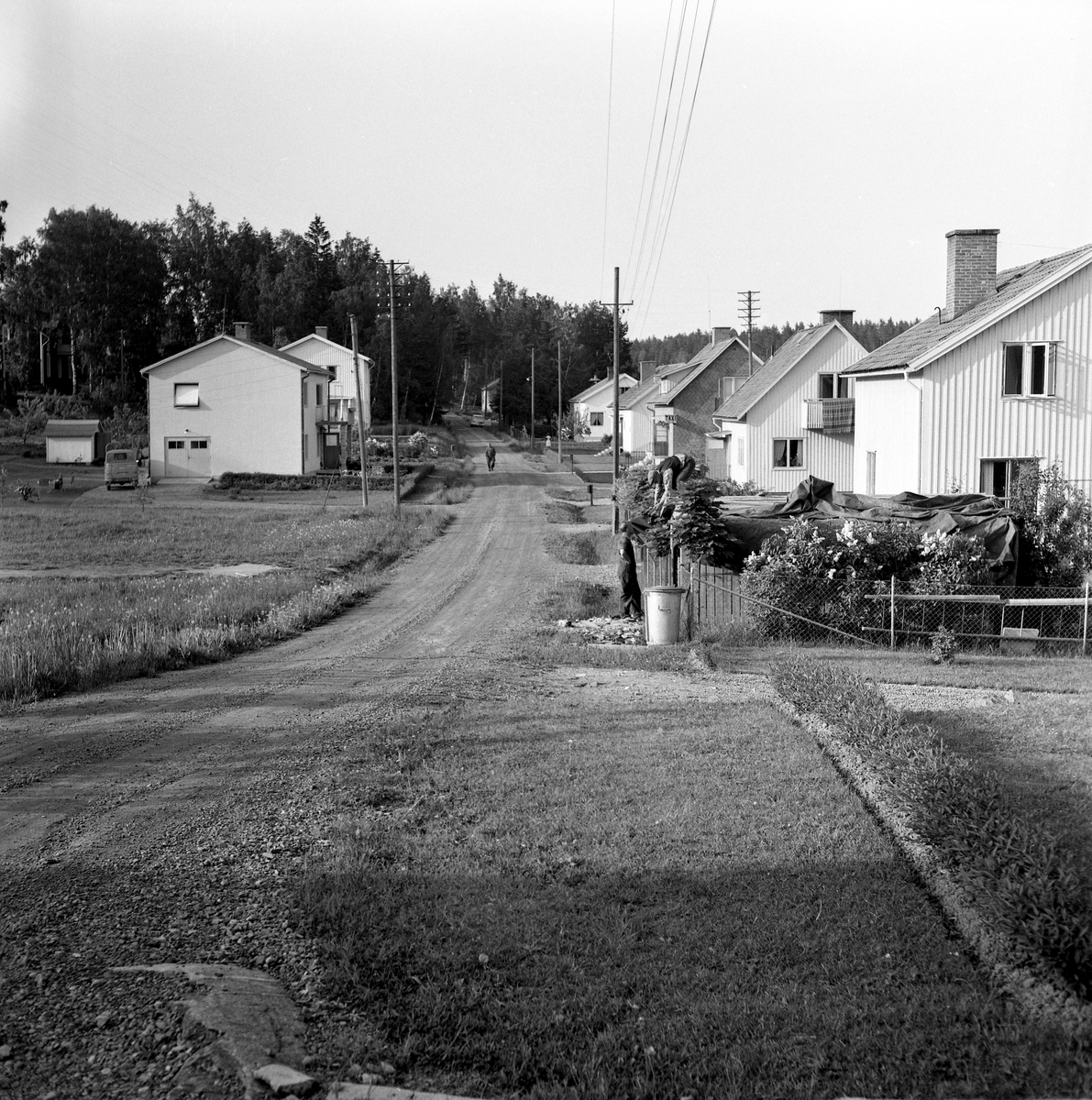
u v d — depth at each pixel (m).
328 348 81.06
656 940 6.62
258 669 17.08
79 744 11.80
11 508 49.34
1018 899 6.23
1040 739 11.76
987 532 21.53
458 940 6.52
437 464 77.25
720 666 16.91
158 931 6.64
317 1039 5.41
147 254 95.94
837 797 9.44
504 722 12.68
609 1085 5.14
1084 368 30.08
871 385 34.75
